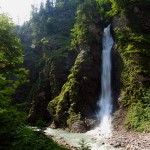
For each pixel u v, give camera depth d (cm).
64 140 3022
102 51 5525
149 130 3175
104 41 5681
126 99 4159
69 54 6188
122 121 3866
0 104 1366
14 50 2584
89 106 4644
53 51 7631
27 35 10831
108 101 4712
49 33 10494
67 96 4753
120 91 4453
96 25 5794
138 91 3997
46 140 1614
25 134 1477
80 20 6019
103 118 4294
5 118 1417
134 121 3578
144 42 4612
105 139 3069
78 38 5869
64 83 5728
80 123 4078
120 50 4822
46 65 6438
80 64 5034
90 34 5519
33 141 1466
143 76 4059
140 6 5259
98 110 4644
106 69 5178
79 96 4666
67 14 11888
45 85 6019
